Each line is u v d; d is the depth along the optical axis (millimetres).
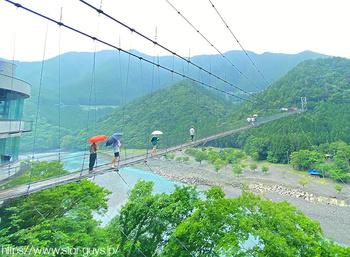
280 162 56969
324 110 70438
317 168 45406
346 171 42344
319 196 36125
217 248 10766
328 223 27656
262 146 59781
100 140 9930
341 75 91312
